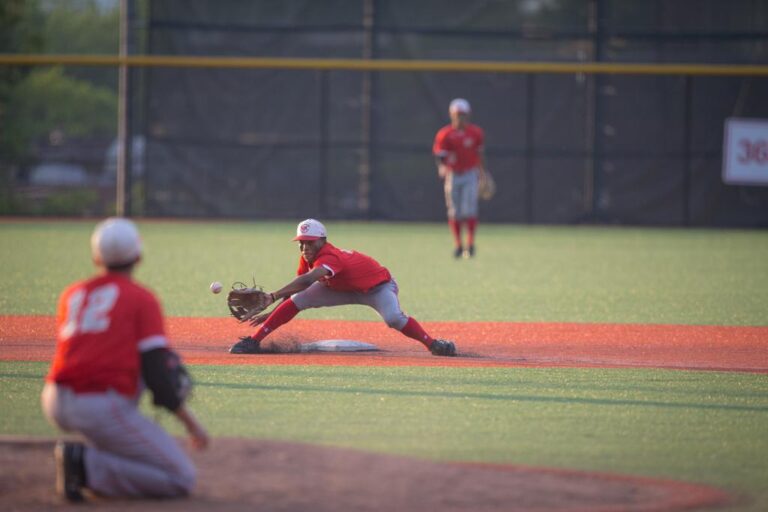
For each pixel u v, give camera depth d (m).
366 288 30.47
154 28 88.31
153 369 16.77
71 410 16.69
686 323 39.94
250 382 26.77
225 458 19.14
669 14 89.75
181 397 16.95
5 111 105.38
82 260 59.62
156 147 88.94
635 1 89.75
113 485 17.02
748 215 89.88
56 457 17.22
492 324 39.19
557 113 89.50
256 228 85.25
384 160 89.75
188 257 62.84
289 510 16.70
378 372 28.42
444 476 18.41
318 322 39.09
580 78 89.31
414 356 31.44
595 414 23.80
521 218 90.31
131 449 16.92
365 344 32.81
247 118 89.00
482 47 90.19
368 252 68.56
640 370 29.62
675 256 68.75
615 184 90.06
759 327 38.94
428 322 39.53
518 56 90.25
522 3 90.00
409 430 21.95
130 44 87.56
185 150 89.00
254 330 36.31
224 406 23.94
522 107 89.44
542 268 60.88
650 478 18.88
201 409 23.62
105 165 102.50
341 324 38.62
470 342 34.81
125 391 16.89
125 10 87.38
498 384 27.06
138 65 86.69
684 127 89.44
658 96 89.25
